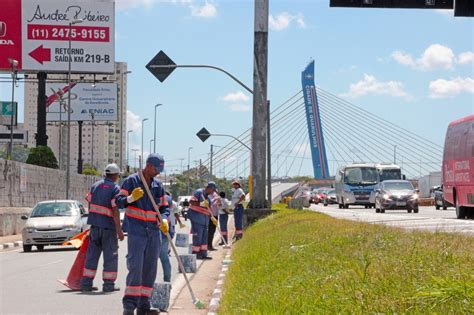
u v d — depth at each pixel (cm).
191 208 2166
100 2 7138
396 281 833
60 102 7338
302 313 771
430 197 7900
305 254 1388
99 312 1152
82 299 1302
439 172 8281
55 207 2819
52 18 7062
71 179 6203
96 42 7138
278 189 12125
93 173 8512
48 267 1973
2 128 8219
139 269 1038
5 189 4378
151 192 1055
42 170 5278
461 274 794
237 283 1267
